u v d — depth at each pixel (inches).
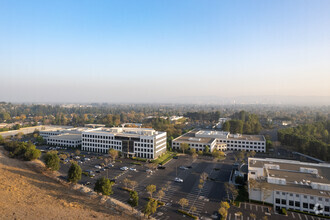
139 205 3535.9
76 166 4119.1
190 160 6520.7
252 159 5442.9
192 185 4480.8
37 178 4180.6
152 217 3171.8
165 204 3617.1
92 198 3678.6
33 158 5408.5
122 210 3312.0
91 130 7795.3
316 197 3435.0
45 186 3811.5
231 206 3595.0
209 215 3292.3
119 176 4886.8
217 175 5137.8
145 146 6525.6
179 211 3366.1
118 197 3811.5
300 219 3262.8
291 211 3486.7
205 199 3836.1
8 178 3779.5
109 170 5300.2
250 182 3880.4
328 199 3373.5
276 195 3651.6
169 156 6899.6
